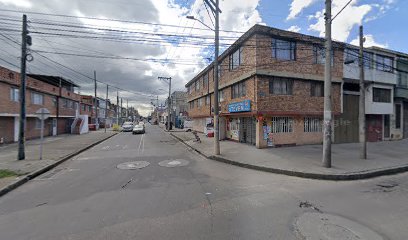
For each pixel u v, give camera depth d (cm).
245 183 726
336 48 1564
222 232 400
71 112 3181
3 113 1706
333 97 1594
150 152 1407
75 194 623
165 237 384
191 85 3316
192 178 787
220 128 2017
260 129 1417
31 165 961
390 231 405
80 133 2988
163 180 759
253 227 418
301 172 827
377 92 1747
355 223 436
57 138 2314
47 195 621
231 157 1134
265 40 1383
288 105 1449
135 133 3144
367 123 1789
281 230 406
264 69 1374
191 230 408
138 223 439
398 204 540
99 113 5256
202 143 1744
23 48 1091
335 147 1445
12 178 757
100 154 1352
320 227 418
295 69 1456
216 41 1252
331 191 644
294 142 1508
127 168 952
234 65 1703
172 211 496
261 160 1052
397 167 905
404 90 1883
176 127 4903
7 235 400
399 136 1948
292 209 505
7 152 1342
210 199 571
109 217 468
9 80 1748
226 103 1880
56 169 961
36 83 2238
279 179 784
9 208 530
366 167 899
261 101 1377
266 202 549
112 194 616
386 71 1773
